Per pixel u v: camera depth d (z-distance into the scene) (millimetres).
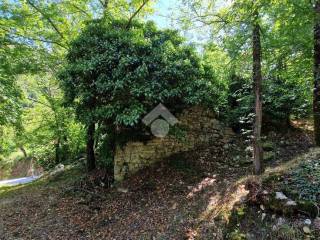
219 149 8156
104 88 6273
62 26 8742
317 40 5645
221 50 6270
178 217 5336
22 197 8391
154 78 6430
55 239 5516
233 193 5160
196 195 5977
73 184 8414
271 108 8617
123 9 8742
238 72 6621
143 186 6855
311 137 8203
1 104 7723
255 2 4781
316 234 3494
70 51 7082
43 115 13539
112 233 5434
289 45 5918
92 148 9312
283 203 3992
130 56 6371
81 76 6633
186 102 6957
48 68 9164
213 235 4387
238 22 5281
